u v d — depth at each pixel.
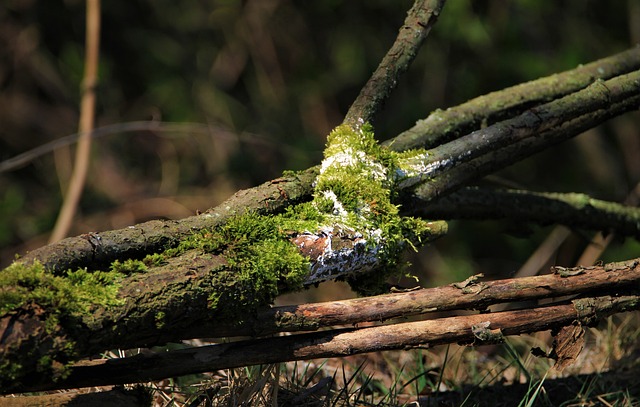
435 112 3.84
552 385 4.03
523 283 2.94
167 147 9.30
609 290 3.03
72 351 2.37
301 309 2.79
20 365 2.30
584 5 9.45
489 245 9.02
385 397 3.61
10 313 2.30
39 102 9.32
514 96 3.93
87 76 6.89
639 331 4.68
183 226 2.89
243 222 2.81
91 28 6.89
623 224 4.79
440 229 3.30
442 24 8.82
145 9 9.71
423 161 3.34
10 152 9.05
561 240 8.00
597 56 9.34
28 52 9.24
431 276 8.67
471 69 9.33
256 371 3.58
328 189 3.07
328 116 9.76
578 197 4.62
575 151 9.48
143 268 2.57
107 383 2.66
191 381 3.69
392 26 9.61
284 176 3.20
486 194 4.30
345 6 9.71
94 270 2.76
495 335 2.85
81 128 6.84
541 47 9.31
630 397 3.88
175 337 2.66
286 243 2.83
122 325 2.45
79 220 8.54
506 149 3.76
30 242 8.32
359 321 2.84
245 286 2.66
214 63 9.77
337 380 4.04
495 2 9.13
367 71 9.60
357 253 2.96
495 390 3.95
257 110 9.70
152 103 9.45
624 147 9.45
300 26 9.91
